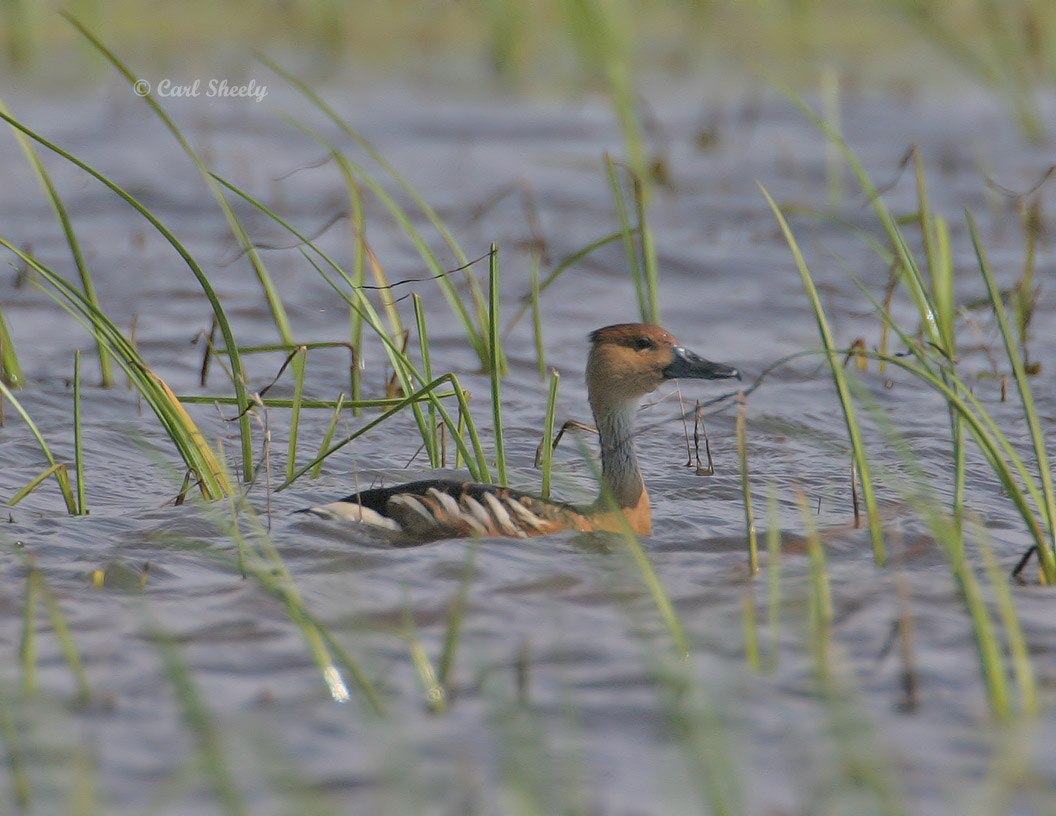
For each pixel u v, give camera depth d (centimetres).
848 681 799
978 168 2583
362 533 1082
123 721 745
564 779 685
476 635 871
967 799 665
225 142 2772
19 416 1441
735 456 1372
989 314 1891
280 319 1333
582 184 2566
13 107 2944
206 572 985
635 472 1160
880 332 1845
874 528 1011
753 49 3538
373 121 2967
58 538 1056
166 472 1278
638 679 802
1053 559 956
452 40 3731
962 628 875
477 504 1104
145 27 3547
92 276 2002
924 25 2516
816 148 2767
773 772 694
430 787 678
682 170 2625
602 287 2047
